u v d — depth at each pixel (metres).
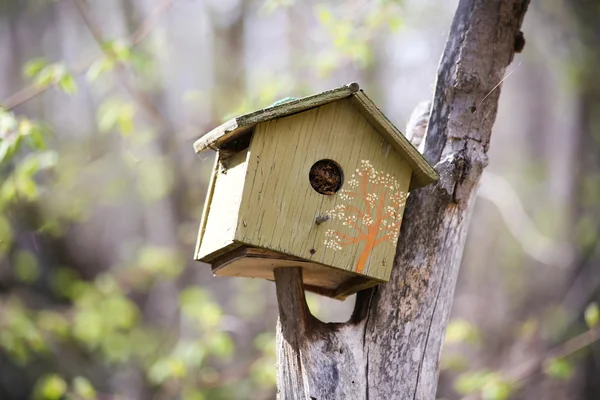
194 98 9.75
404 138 3.88
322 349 3.88
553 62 14.38
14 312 9.31
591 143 14.77
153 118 10.62
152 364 10.45
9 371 11.51
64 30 14.23
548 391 11.81
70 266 13.36
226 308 11.77
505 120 15.81
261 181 3.76
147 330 11.12
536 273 13.79
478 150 4.07
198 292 9.77
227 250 3.93
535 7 13.78
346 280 4.21
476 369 12.28
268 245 3.73
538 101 15.57
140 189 11.52
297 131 3.85
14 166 9.66
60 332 9.88
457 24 4.26
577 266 13.48
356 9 8.64
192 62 13.17
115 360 10.52
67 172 10.98
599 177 14.46
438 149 4.10
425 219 4.01
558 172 14.92
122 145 12.59
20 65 14.19
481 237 14.59
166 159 11.32
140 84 10.98
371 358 3.90
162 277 10.92
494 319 13.51
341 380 3.83
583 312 12.96
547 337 12.45
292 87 9.17
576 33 13.93
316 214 3.83
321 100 3.80
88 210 12.43
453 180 4.00
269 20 13.27
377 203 3.93
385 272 3.91
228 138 3.92
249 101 8.34
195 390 9.02
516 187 15.27
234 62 12.40
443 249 3.98
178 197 11.69
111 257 13.52
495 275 14.16
